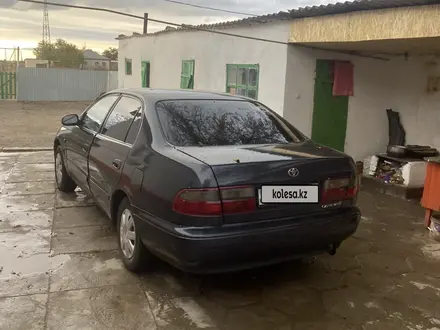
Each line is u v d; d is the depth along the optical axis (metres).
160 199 3.15
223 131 3.75
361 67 7.76
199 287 3.54
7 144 10.38
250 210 3.05
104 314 3.09
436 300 3.52
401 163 6.96
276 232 3.09
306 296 3.50
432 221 4.94
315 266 4.05
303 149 3.64
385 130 8.30
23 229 4.61
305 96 7.38
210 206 2.94
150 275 3.69
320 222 3.28
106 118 4.54
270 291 3.55
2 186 6.26
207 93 4.34
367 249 4.52
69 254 4.03
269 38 7.55
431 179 5.06
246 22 8.02
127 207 3.70
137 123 3.84
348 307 3.36
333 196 3.38
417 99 7.75
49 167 7.55
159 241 3.15
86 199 5.70
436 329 3.12
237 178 3.01
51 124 14.62
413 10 4.96
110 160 3.97
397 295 3.58
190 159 3.12
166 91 4.25
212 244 2.93
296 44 7.04
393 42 5.71
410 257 4.35
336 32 6.04
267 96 7.68
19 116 16.61
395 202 6.40
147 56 14.62
